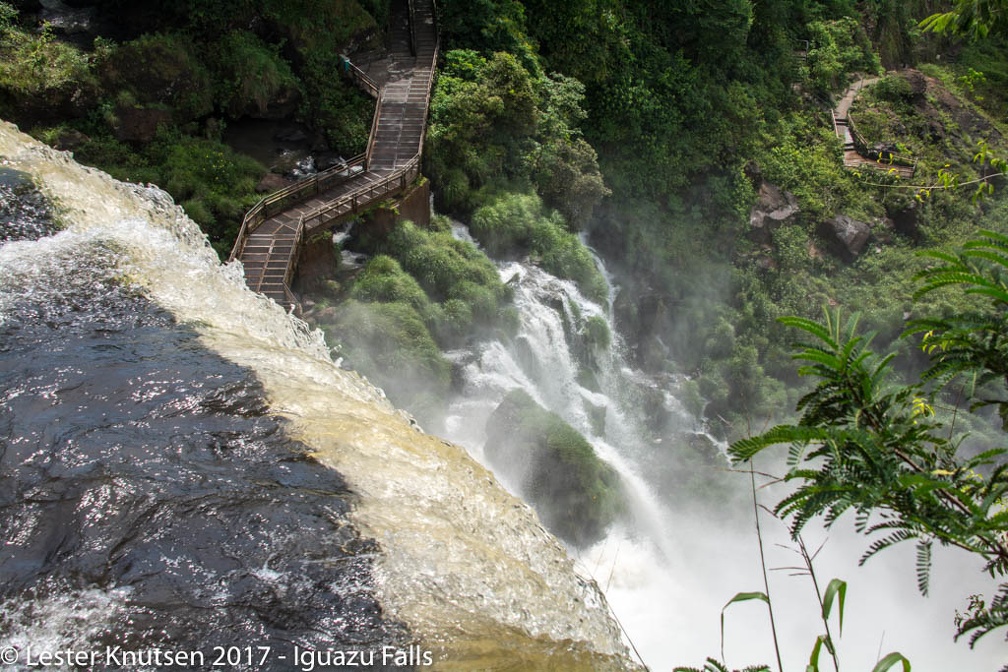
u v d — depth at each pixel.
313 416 7.24
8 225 9.73
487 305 19.39
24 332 8.05
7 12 20.81
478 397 18.20
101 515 5.90
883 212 32.41
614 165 27.95
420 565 5.71
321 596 5.37
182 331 8.47
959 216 32.91
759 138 32.69
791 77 36.78
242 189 20.23
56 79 19.58
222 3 22.64
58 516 5.91
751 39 36.16
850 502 2.85
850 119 36.50
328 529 5.90
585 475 16.69
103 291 8.91
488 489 7.21
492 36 26.06
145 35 21.05
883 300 28.83
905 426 3.21
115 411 7.01
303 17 23.61
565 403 20.67
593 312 22.48
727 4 31.27
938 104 39.69
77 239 9.80
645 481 21.09
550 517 16.44
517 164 23.89
